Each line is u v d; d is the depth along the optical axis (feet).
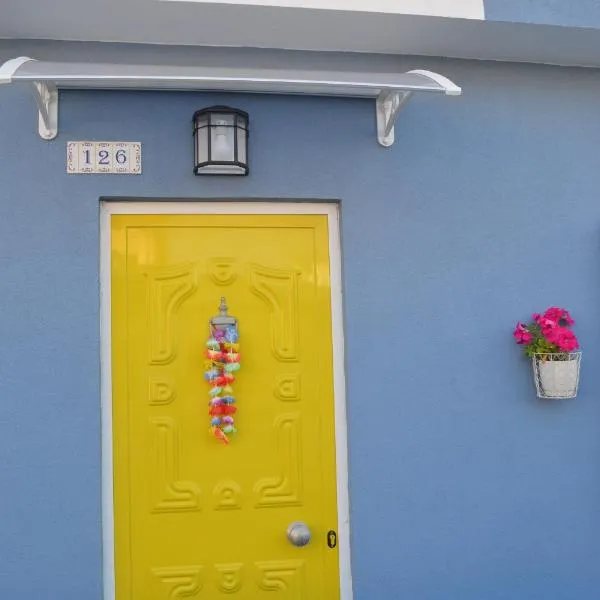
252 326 10.19
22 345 9.41
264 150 10.11
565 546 10.45
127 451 9.80
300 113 10.23
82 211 9.65
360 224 10.25
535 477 10.45
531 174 10.78
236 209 10.26
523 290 10.61
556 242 10.77
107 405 9.77
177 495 9.87
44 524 9.32
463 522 10.22
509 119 10.80
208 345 9.79
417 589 10.05
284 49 10.23
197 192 9.92
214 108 9.55
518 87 10.87
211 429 9.89
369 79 8.85
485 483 10.31
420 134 10.52
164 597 9.77
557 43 10.28
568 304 10.73
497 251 10.59
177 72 8.43
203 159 9.63
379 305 10.21
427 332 10.30
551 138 10.88
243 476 10.02
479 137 10.68
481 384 10.39
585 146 10.97
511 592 10.27
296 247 10.36
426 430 10.20
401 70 10.55
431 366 10.28
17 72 7.93
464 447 10.29
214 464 9.98
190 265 10.12
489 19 9.59
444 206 10.49
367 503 10.00
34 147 9.61
